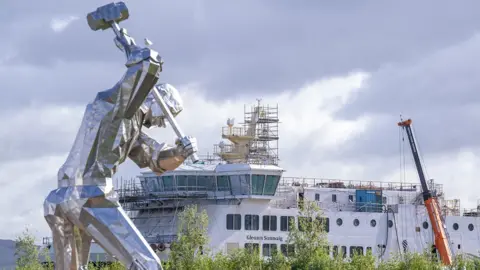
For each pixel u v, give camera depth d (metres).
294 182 139.50
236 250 117.38
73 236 35.84
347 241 134.25
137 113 35.75
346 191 138.12
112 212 34.94
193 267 111.31
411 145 146.50
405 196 141.12
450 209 148.50
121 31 34.69
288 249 124.44
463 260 125.00
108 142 35.03
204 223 118.12
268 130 140.25
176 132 35.91
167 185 131.50
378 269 120.06
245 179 129.50
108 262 116.88
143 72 33.75
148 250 34.44
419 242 137.50
